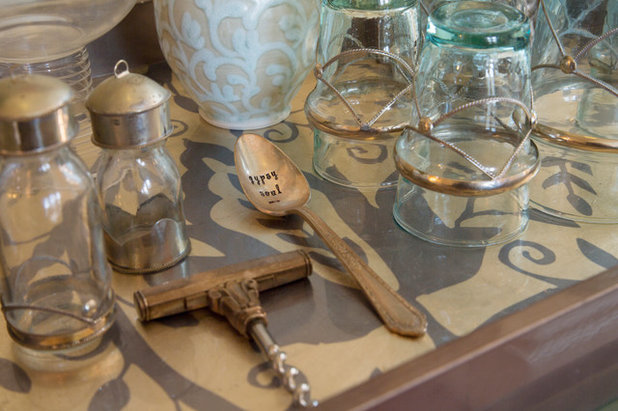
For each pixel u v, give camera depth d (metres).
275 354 0.35
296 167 0.51
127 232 0.43
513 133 0.46
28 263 0.38
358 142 0.52
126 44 0.70
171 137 0.60
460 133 0.46
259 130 0.61
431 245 0.46
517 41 0.43
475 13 0.44
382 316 0.38
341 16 0.52
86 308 0.37
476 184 0.43
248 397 0.34
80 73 0.57
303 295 0.41
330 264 0.44
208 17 0.53
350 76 0.54
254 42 0.54
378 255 0.45
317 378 0.35
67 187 0.36
